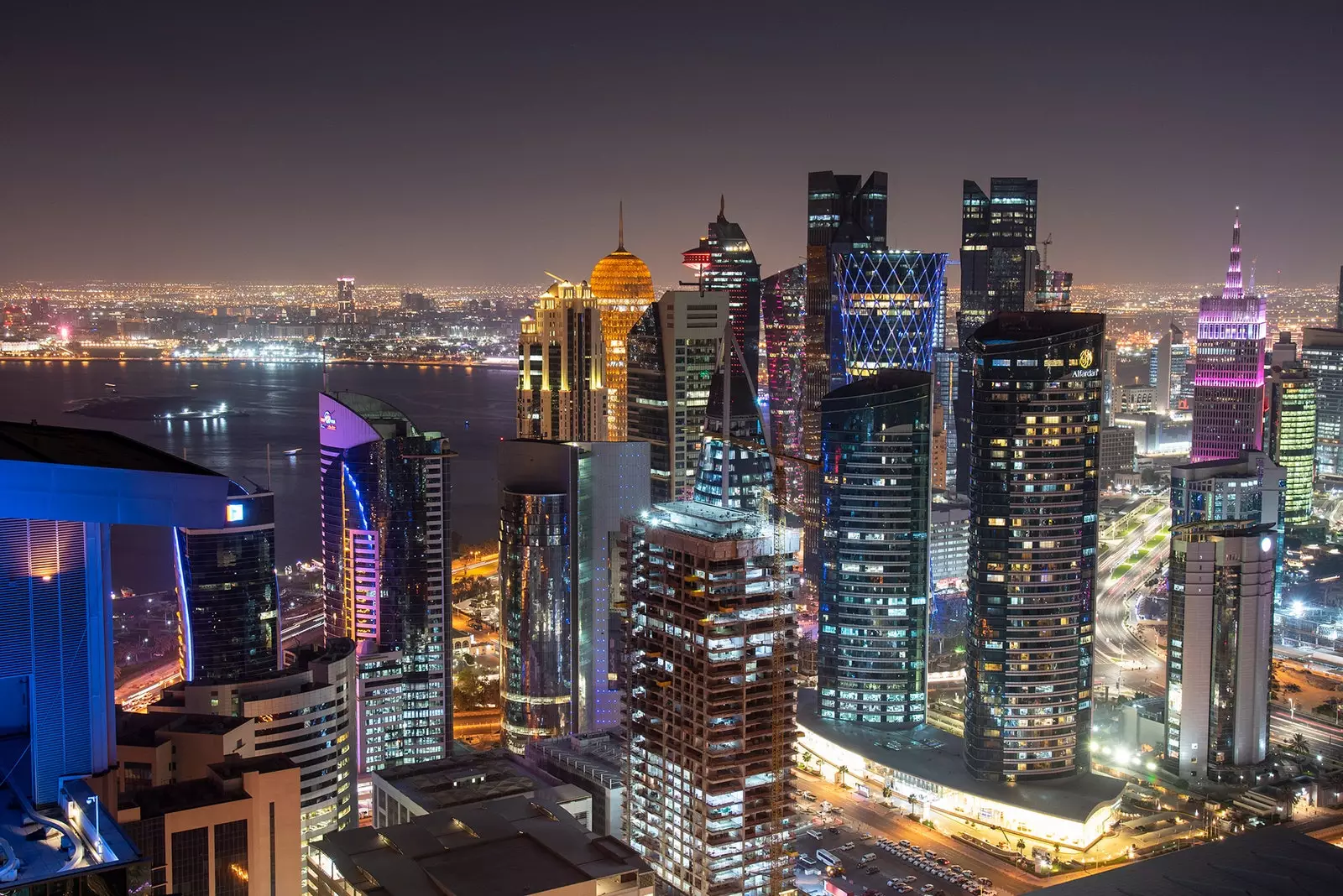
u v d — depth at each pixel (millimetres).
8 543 159625
